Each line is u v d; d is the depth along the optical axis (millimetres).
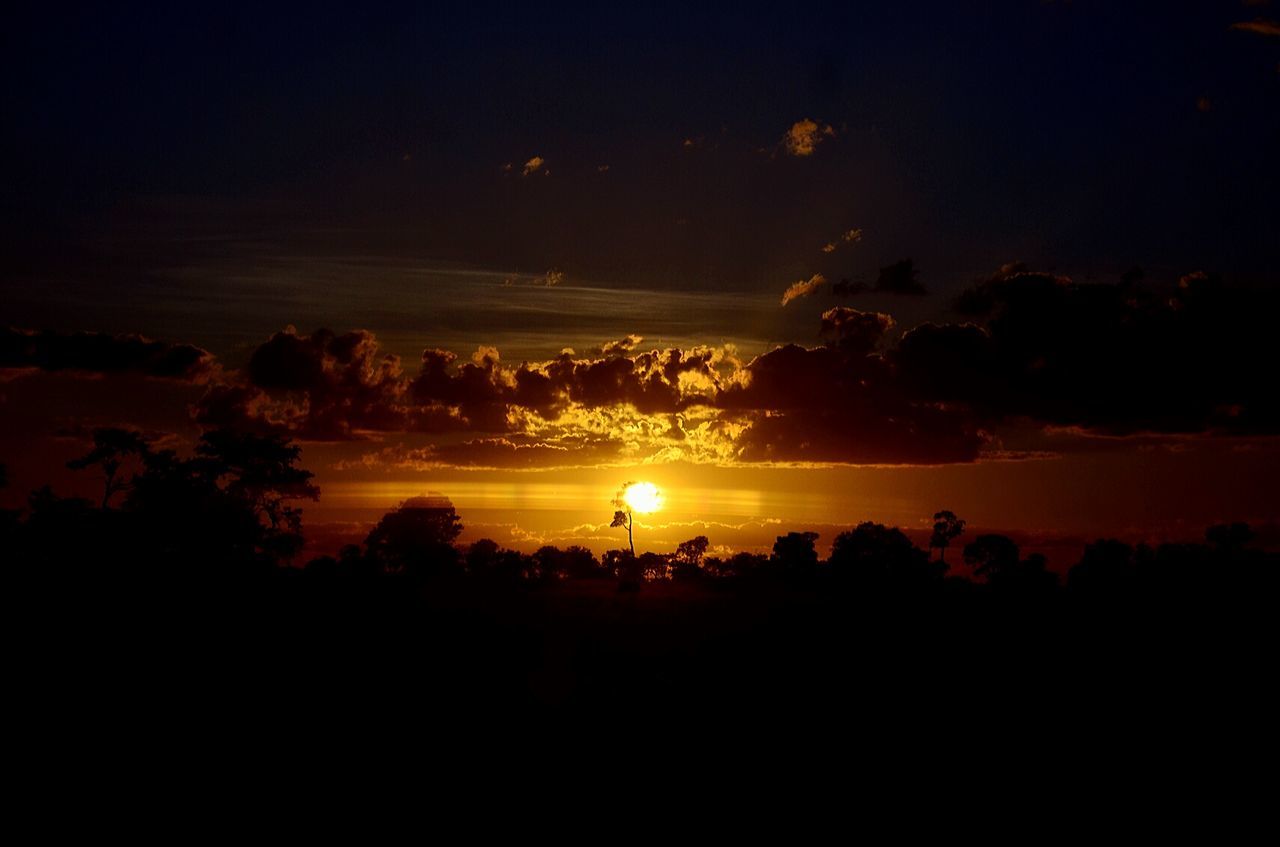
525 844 45125
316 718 58469
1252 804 50969
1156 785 53469
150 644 67750
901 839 46906
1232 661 75062
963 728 60969
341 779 50594
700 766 54312
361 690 63562
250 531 81625
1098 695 67938
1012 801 50812
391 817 46938
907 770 54500
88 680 61375
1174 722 62688
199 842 44062
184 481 80750
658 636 82250
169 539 79562
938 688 68750
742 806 49719
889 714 63375
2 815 45438
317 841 44375
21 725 54719
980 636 83250
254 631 71812
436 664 69562
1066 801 51469
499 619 84750
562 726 59281
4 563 78000
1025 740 59312
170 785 49156
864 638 82438
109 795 47969
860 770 54406
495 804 48875
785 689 67688
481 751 55000
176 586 77625
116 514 80125
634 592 102812
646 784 51750
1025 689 68875
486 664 70312
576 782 51156
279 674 65000
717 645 79125
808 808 49500
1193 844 47250
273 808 47344
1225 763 56188
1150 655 77125
